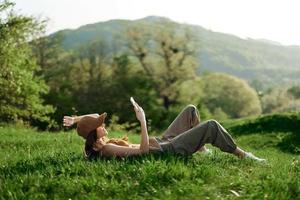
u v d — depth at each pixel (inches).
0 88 1407.5
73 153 434.9
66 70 3157.0
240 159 373.4
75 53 3289.9
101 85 3154.5
